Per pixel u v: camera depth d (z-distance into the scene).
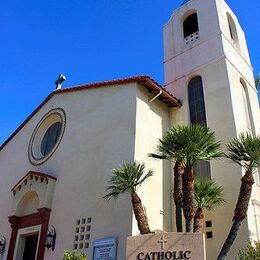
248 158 12.45
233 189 15.03
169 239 10.12
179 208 12.43
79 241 14.43
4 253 17.67
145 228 11.56
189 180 12.15
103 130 16.62
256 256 11.88
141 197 14.43
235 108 17.19
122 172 12.48
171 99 18.39
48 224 16.05
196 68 19.95
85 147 16.84
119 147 15.50
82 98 18.78
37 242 16.86
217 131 16.95
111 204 14.27
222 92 17.86
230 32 22.27
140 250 10.20
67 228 15.17
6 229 18.56
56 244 15.15
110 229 13.70
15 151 21.84
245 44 23.02
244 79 20.19
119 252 12.94
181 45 21.84
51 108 20.44
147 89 17.38
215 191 13.74
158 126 17.42
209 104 18.09
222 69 18.58
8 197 19.97
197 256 9.68
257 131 19.08
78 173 16.33
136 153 14.97
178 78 20.64
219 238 14.51
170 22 23.77
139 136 15.55
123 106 16.58
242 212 11.90
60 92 20.27
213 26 20.55
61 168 17.30
